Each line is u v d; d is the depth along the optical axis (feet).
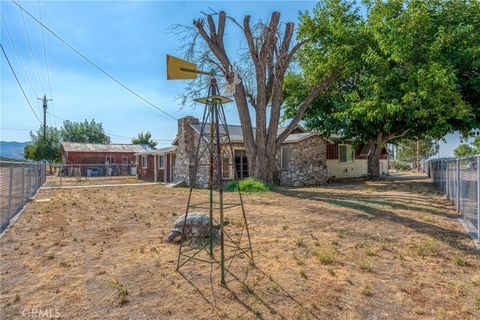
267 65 43.98
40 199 35.58
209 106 13.55
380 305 9.71
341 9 45.55
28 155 117.60
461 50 37.93
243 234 17.88
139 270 12.64
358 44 42.93
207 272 12.40
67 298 10.22
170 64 13.48
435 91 34.42
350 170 65.41
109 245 16.16
